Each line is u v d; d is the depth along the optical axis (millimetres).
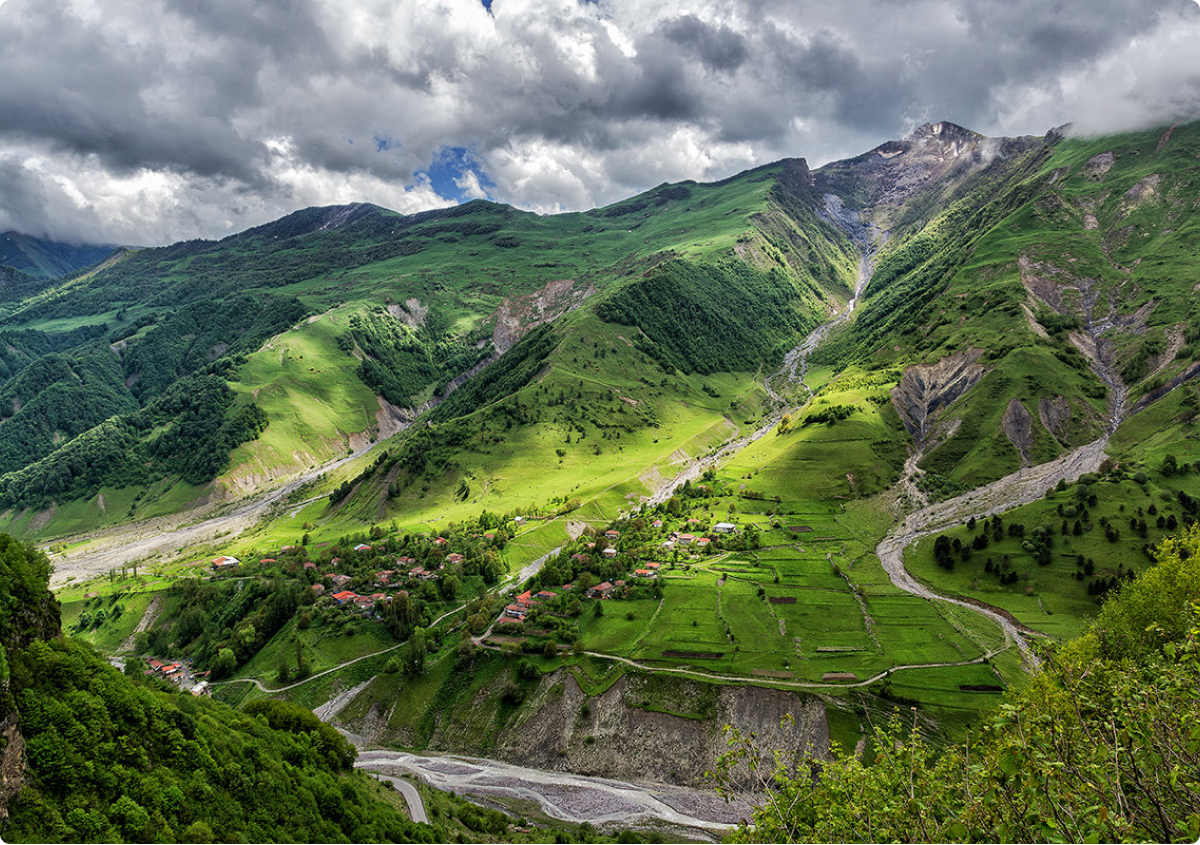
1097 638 60156
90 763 49375
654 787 114500
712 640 138250
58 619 58562
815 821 23406
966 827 18969
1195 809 15766
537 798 111688
